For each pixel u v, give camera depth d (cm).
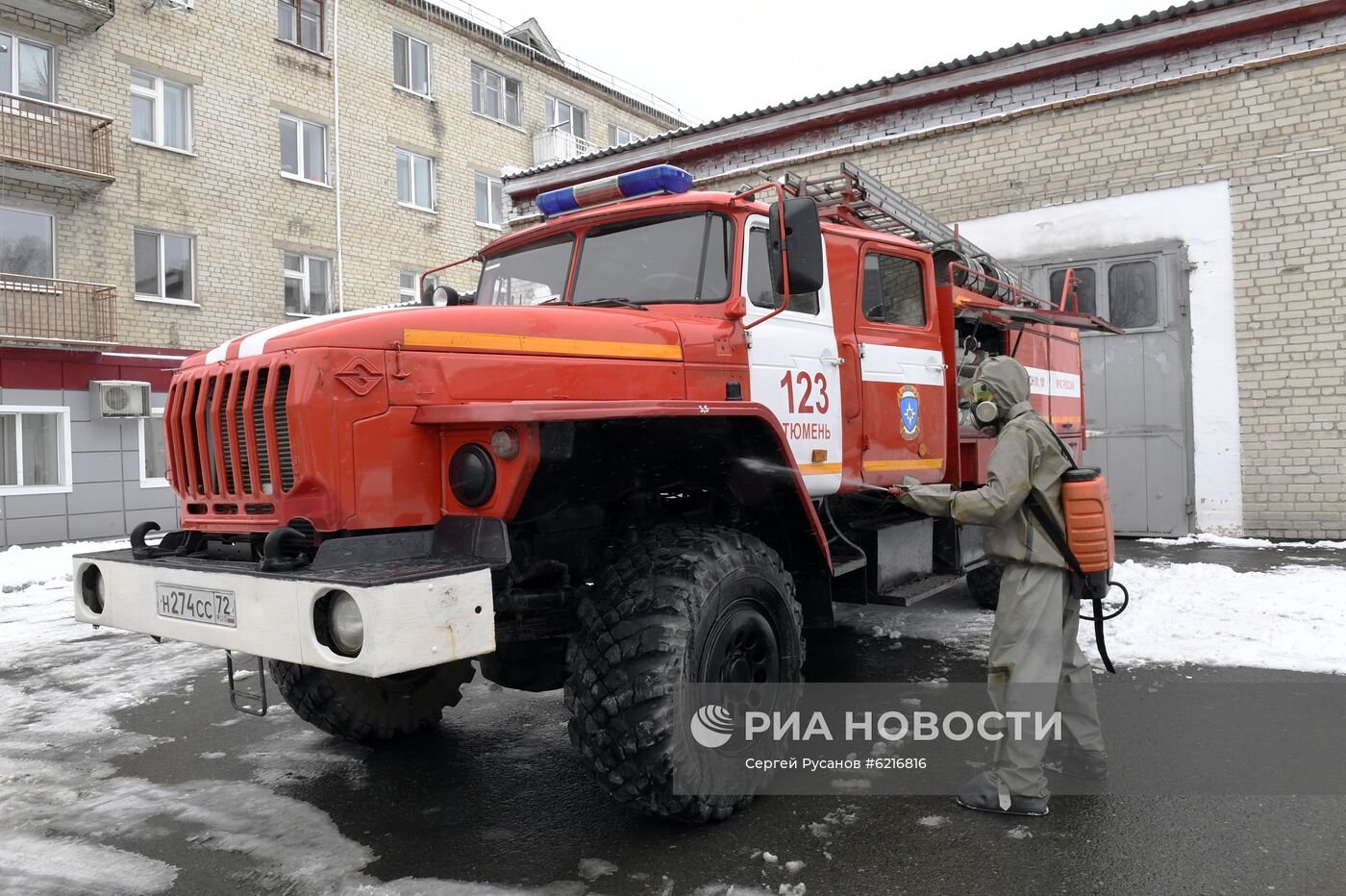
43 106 1399
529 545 337
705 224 401
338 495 277
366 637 238
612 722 292
